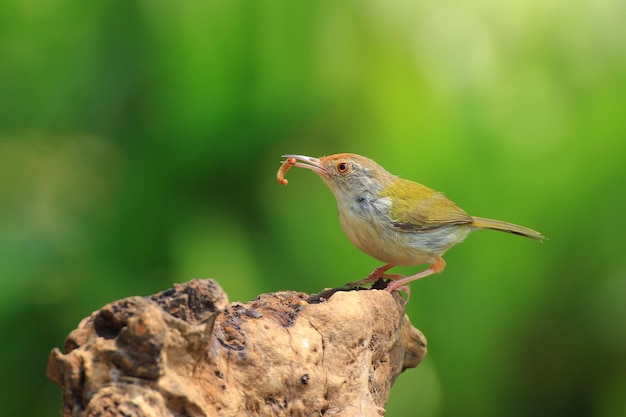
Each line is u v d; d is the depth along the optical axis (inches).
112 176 567.8
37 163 592.1
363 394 257.8
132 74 563.5
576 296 561.9
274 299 280.4
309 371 242.8
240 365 229.6
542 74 583.2
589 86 581.6
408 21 574.6
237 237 556.7
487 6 587.2
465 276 555.5
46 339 527.2
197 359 213.3
